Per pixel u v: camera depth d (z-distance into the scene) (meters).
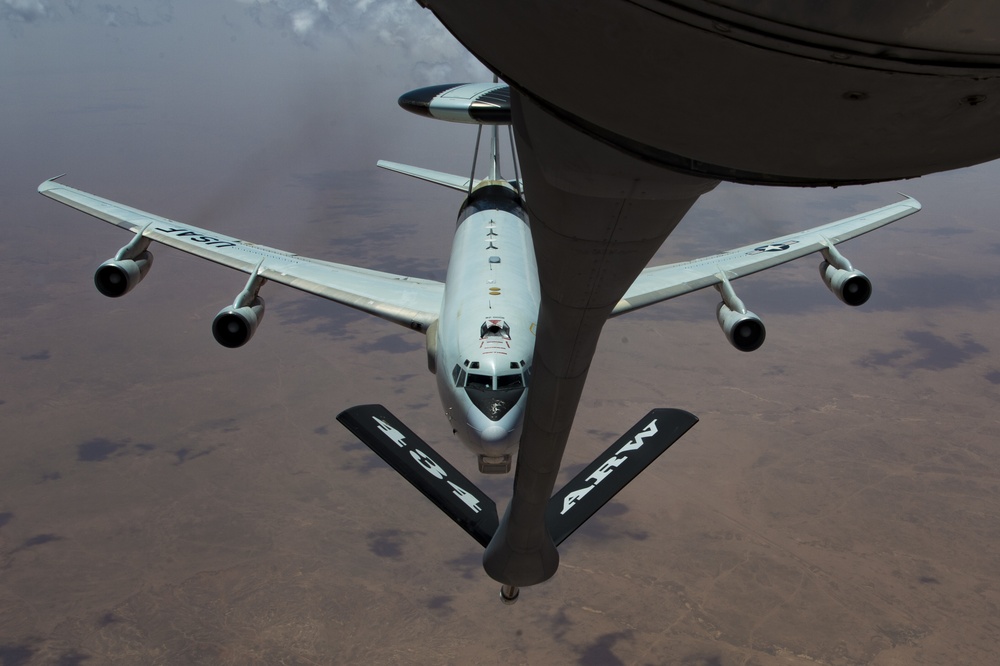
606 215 8.93
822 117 5.74
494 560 20.69
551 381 12.51
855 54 5.18
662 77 5.82
